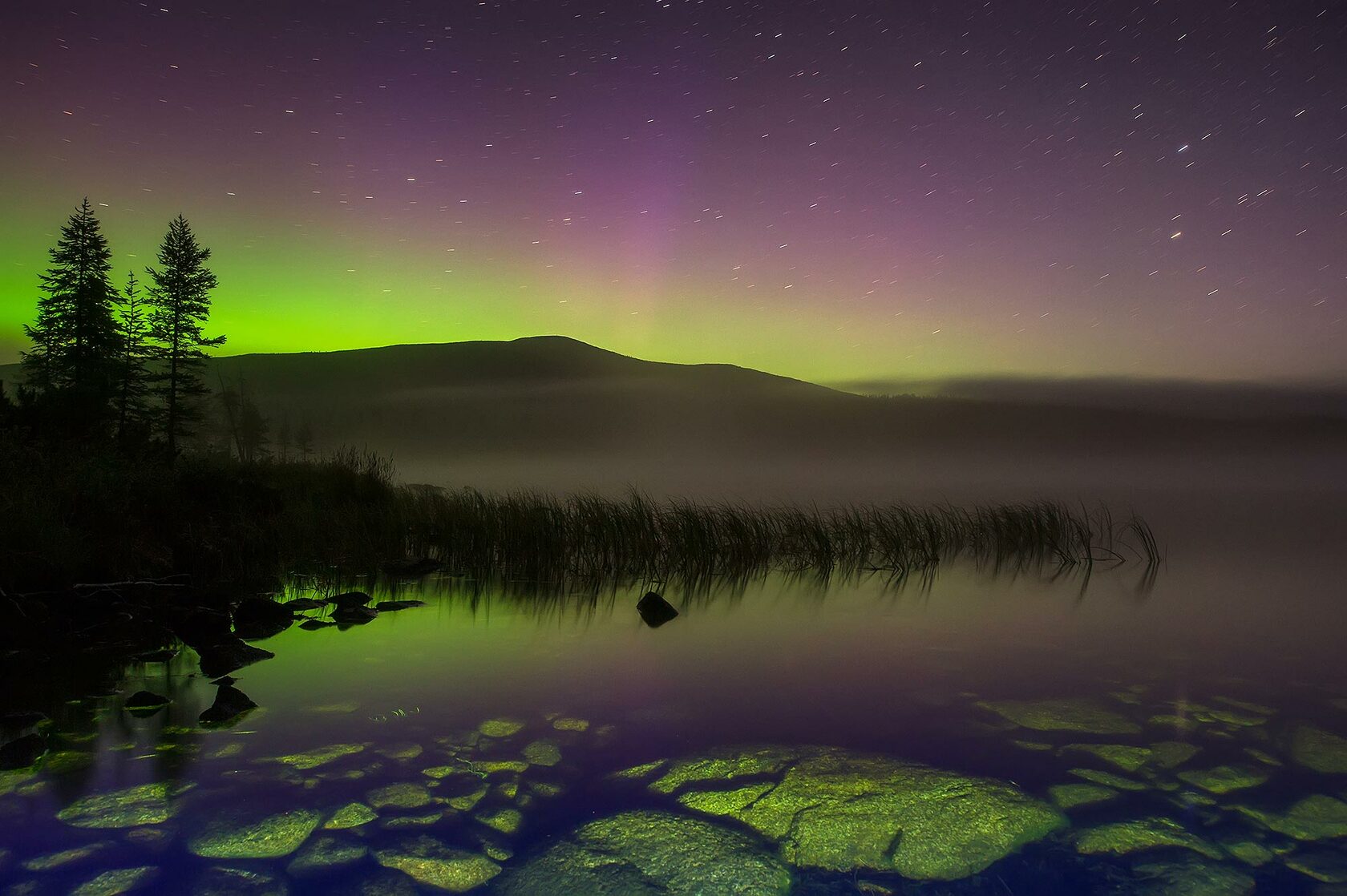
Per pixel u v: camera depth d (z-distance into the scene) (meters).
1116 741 5.25
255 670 6.72
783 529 14.75
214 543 11.07
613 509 13.70
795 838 3.97
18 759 4.68
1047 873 3.69
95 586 8.71
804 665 7.05
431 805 4.24
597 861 3.72
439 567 12.49
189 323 34.06
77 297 29.86
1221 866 3.73
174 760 4.75
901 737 5.31
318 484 15.63
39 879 3.46
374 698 5.98
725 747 5.07
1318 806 4.35
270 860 3.67
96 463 11.59
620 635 8.20
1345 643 8.00
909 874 3.69
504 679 6.52
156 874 3.52
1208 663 7.28
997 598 10.60
